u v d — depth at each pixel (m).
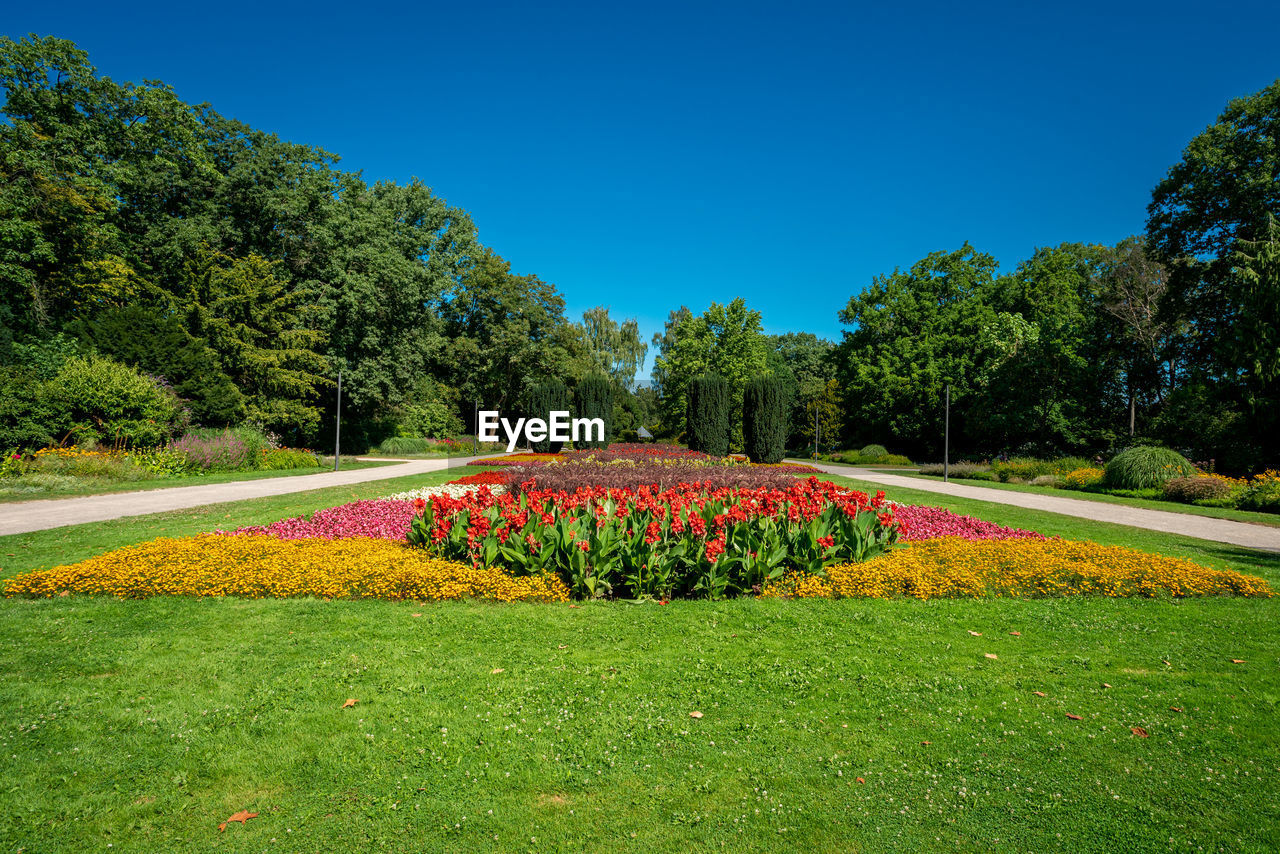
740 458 21.05
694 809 2.62
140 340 18.80
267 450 21.16
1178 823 2.53
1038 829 2.49
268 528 8.36
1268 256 17.95
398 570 5.56
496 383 41.91
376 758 2.96
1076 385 26.39
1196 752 3.06
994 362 29.80
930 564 6.24
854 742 3.13
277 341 24.98
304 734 3.16
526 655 4.17
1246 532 9.61
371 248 28.23
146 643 4.33
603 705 3.48
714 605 5.31
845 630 4.72
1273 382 17.30
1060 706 3.52
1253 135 20.09
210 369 20.56
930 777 2.84
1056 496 15.46
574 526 5.84
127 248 23.56
